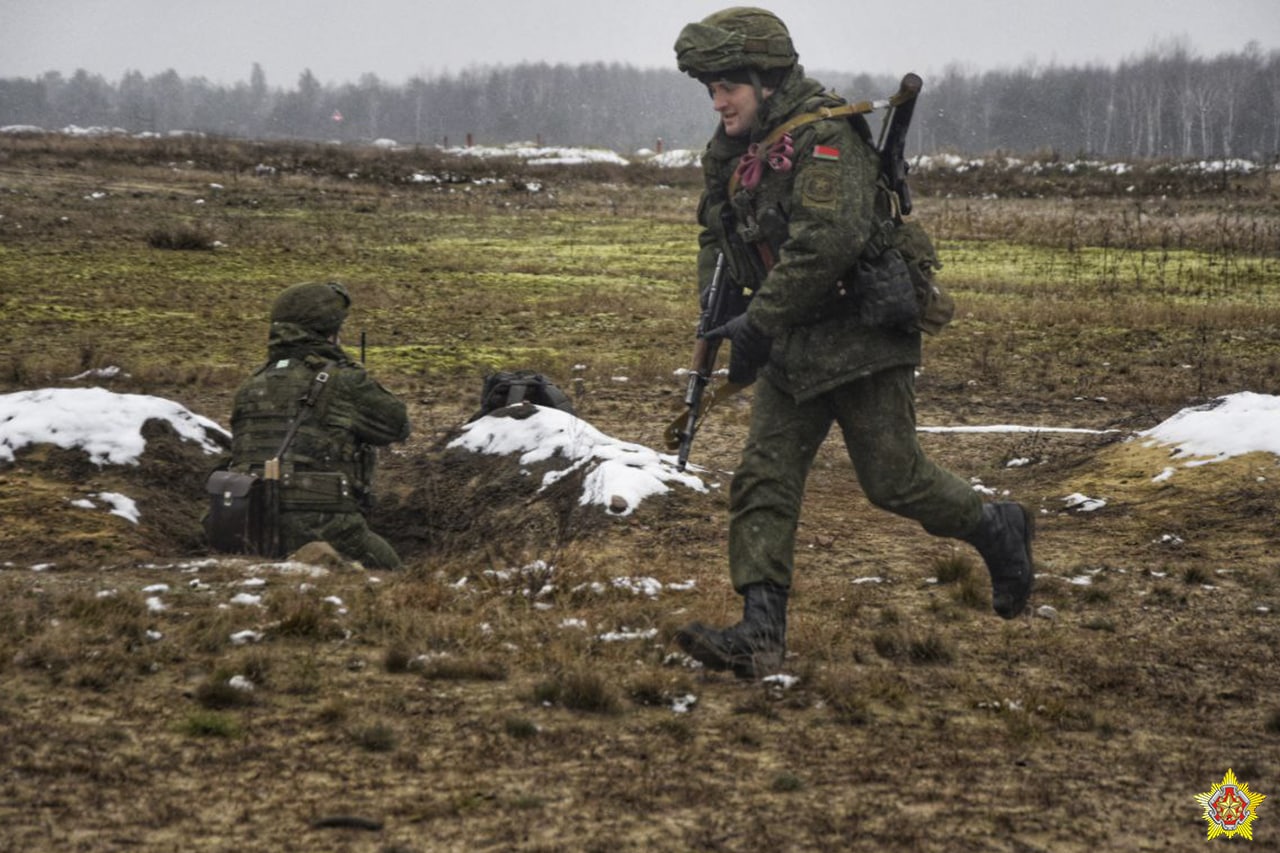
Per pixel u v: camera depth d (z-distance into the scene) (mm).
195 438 29500
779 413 16781
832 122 15883
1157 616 20188
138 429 28531
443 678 16172
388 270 78562
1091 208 140375
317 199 127375
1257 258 94000
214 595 19578
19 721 14008
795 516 16781
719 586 21031
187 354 48625
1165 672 17406
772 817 12195
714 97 16484
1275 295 74188
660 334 57344
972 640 18703
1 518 24203
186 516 26562
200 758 13234
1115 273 82688
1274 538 24641
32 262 73188
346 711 14648
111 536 24016
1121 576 22531
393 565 24922
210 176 141125
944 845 11711
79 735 13688
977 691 16297
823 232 15508
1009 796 12945
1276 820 12508
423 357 50219
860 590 21500
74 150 157250
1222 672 17438
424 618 18422
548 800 12453
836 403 16609
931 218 121000
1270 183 165875
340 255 84875
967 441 36719
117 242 84375
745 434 37594
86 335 51625
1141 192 160375
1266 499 26625
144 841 11266
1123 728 15195
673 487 27203
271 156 169500
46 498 25250
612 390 44250
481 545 25234
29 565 22172
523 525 25891
